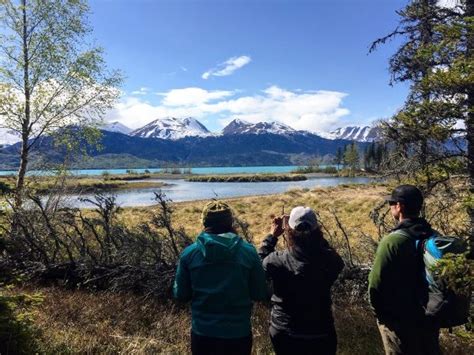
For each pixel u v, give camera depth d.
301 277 3.27
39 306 6.44
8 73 14.31
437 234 3.30
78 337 5.34
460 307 3.00
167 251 8.65
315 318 3.29
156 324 6.09
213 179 110.19
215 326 3.14
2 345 4.19
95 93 15.85
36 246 8.93
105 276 8.41
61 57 14.90
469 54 5.75
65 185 12.27
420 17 8.84
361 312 6.87
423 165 6.84
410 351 3.18
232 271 3.18
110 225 9.58
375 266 3.27
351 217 21.14
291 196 36.47
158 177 132.12
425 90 6.02
